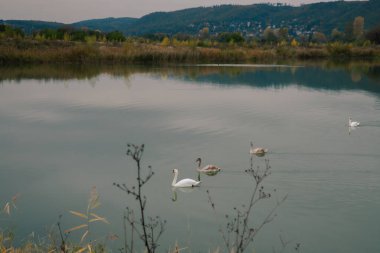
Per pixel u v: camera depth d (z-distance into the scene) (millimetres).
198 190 18062
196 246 13336
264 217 15398
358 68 73312
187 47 95312
